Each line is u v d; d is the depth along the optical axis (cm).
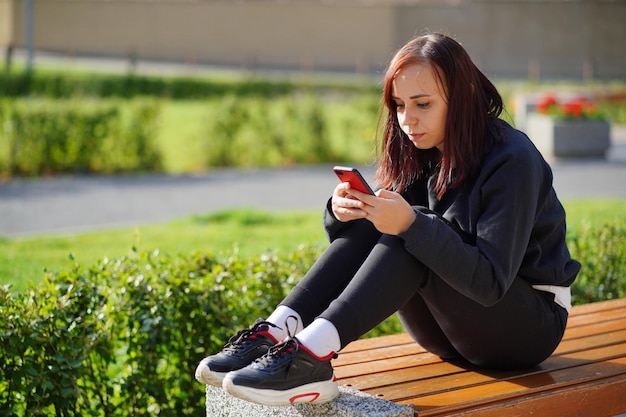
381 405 263
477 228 269
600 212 934
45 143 1282
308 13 3734
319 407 270
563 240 300
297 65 3728
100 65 3067
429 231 254
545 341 293
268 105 1573
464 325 282
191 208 1043
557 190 1165
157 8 3622
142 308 375
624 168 1394
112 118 1340
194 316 395
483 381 291
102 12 3578
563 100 1659
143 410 384
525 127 1775
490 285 260
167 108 2031
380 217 255
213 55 3684
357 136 1578
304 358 256
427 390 282
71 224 917
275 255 457
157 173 1345
